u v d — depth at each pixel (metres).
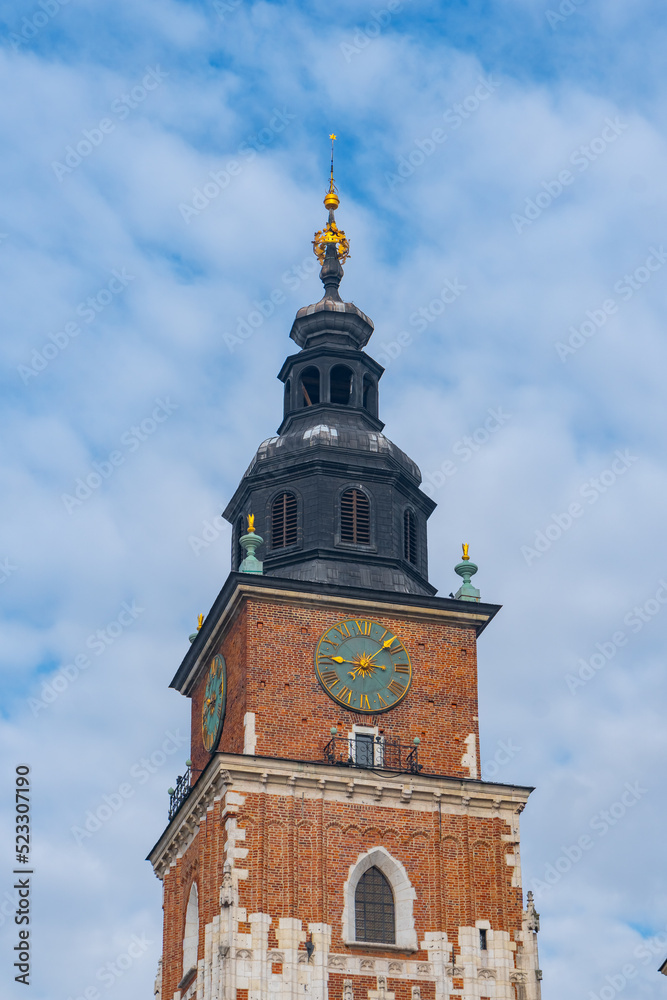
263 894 78.06
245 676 82.94
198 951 79.75
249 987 76.25
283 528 88.62
